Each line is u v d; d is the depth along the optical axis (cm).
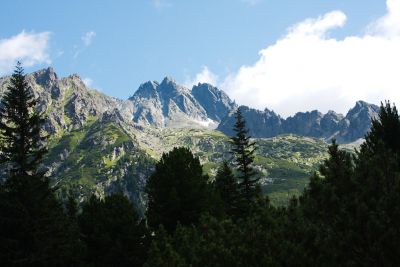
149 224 5888
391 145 4319
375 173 2908
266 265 2916
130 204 6094
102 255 5644
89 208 6719
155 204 5925
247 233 3416
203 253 3400
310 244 2905
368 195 2836
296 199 4109
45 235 4684
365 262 2461
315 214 3117
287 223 3275
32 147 5050
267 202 5016
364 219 2570
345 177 3116
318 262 2708
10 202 4569
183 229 4459
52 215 4881
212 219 4428
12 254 4453
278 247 3006
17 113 5103
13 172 4909
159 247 4262
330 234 2722
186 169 6012
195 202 5850
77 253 5391
